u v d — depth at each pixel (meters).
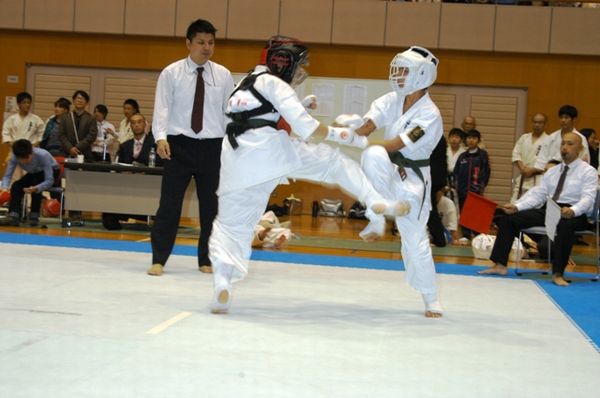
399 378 3.19
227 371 3.15
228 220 4.45
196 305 4.69
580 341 4.20
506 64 14.70
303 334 4.00
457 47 14.58
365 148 4.35
